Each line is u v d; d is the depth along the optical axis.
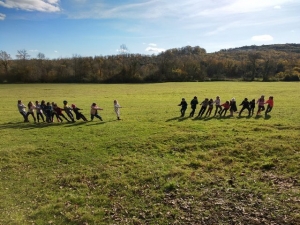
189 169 13.25
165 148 16.25
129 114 29.38
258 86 71.25
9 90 73.25
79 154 15.98
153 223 9.14
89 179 12.82
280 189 10.58
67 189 11.99
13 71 110.38
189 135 17.97
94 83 105.19
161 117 26.42
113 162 14.56
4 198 11.36
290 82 91.75
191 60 127.62
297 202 9.48
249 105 26.64
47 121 25.69
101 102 42.16
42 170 14.20
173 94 53.44
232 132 18.48
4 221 9.56
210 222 8.90
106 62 122.94
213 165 13.46
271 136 16.81
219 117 25.19
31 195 11.58
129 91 64.44
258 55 131.25
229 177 12.05
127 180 12.41
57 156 15.87
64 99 48.28
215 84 85.44
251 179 11.69
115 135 19.36
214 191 10.93
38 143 18.41
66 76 113.69
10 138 20.09
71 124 24.36
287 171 12.20
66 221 9.55
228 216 9.14
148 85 88.25
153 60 135.75
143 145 16.86
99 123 24.25
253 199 10.05
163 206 10.12
